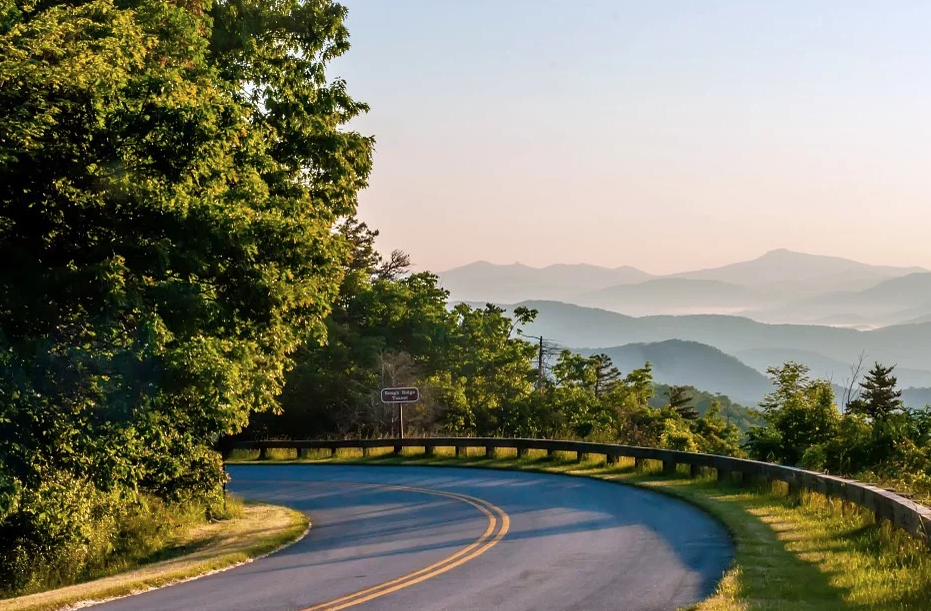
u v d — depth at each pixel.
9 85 13.20
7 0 14.02
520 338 70.31
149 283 15.16
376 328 66.44
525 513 22.67
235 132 17.06
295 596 12.92
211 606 12.38
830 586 11.86
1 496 13.83
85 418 14.74
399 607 11.88
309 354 59.38
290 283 17.50
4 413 13.97
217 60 24.02
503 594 12.56
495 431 61.16
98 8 15.39
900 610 10.18
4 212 14.38
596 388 110.25
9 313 13.84
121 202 14.58
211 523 23.75
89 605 12.98
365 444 46.62
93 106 13.78
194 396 16.95
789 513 19.80
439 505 25.56
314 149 25.08
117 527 20.44
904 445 23.64
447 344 67.81
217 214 15.19
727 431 75.38
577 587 12.91
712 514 20.80
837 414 32.09
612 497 25.58
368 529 21.30
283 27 26.05
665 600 11.80
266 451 49.66
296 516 24.41
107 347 14.99
